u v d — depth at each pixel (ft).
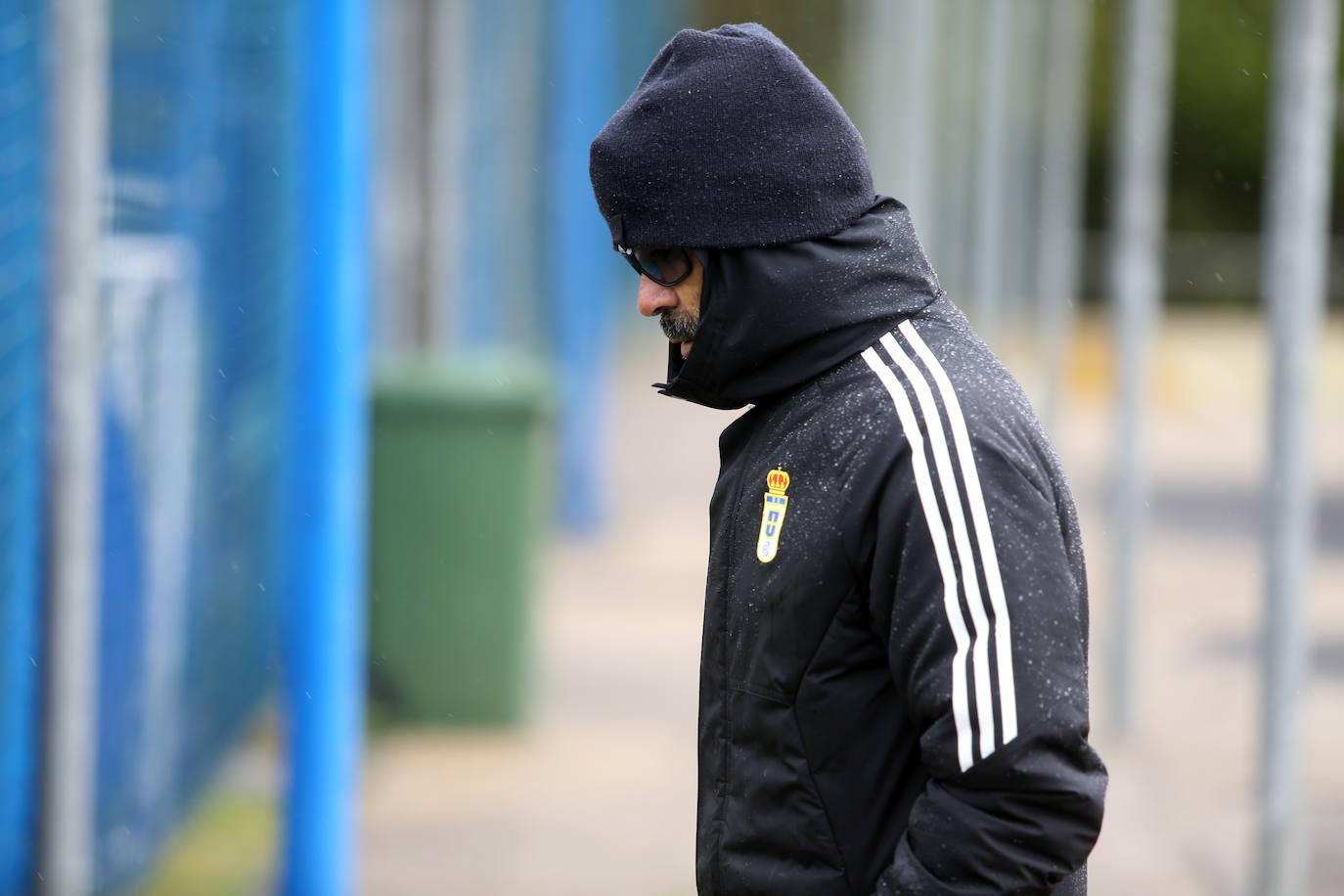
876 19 183.01
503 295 135.33
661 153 26.66
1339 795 75.15
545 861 67.41
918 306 27.02
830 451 25.96
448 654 84.79
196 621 66.59
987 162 148.87
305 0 55.06
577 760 81.15
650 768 80.28
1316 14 52.26
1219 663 106.52
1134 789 79.56
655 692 93.97
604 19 153.28
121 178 56.65
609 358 232.94
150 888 60.49
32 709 50.39
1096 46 374.84
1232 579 132.98
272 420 78.23
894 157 161.48
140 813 59.82
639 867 67.10
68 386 44.06
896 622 24.95
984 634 24.20
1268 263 55.31
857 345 26.63
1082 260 363.76
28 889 47.78
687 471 178.19
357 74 55.42
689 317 27.78
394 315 99.30
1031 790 23.82
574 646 103.76
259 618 77.46
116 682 56.90
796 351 26.78
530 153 144.77
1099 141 376.48
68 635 44.80
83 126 43.47
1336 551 141.28
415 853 68.03
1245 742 88.43
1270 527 54.03
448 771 79.05
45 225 44.45
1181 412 244.42
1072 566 26.17
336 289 55.98
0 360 49.88
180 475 63.77
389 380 83.82
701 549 136.26
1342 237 361.92
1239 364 289.74
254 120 73.10
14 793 49.55
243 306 72.02
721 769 27.55
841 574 25.63
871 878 25.93
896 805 25.98
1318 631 111.45
